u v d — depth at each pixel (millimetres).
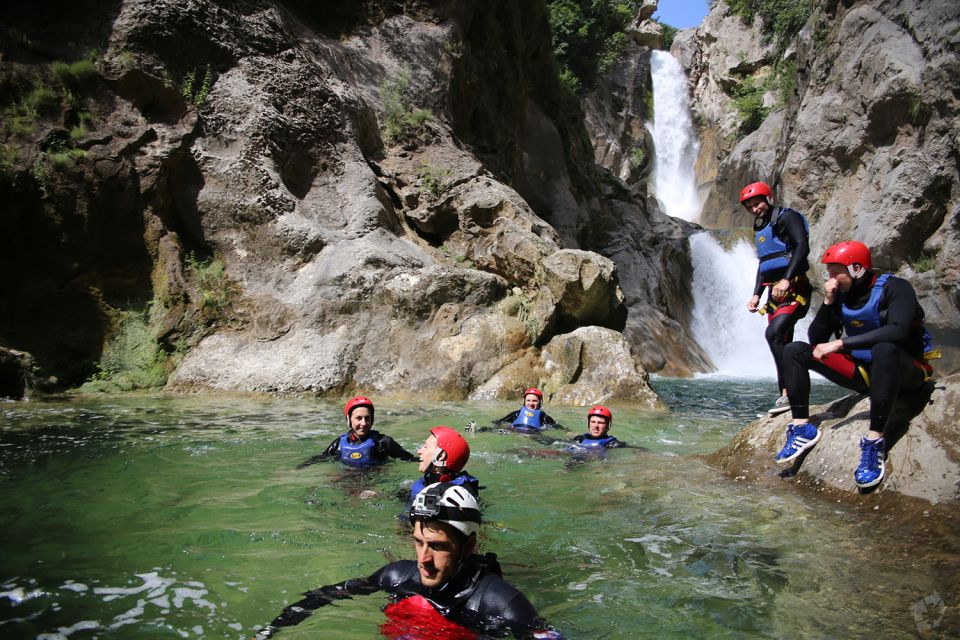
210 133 13016
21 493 4977
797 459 5414
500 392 11859
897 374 4430
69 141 11453
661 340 21781
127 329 11672
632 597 3287
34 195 10891
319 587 3324
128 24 12422
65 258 11250
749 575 3547
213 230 12695
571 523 4566
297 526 4387
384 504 4988
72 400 10016
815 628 2922
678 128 45375
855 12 24719
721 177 36406
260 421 8570
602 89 42906
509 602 2818
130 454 6363
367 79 17281
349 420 6367
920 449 4473
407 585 3064
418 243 15055
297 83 14328
